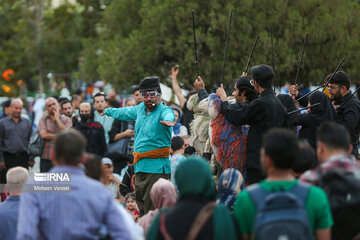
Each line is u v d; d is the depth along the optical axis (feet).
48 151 103.35
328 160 40.57
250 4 151.33
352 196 39.19
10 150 106.32
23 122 108.17
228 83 151.74
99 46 190.80
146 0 167.53
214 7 153.38
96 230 38.58
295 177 45.93
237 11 151.94
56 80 295.48
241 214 36.83
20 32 289.74
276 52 145.69
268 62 146.82
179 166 37.93
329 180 39.81
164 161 67.82
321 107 60.44
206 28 160.04
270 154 37.04
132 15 177.99
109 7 181.68
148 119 67.46
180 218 36.27
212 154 64.54
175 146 73.51
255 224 35.17
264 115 53.26
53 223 38.32
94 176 44.91
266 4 153.58
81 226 38.27
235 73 150.30
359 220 39.27
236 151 58.65
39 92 279.90
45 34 286.46
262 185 36.88
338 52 150.51
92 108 105.91
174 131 100.22
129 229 39.09
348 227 39.42
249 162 54.34
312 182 40.50
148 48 162.20
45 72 295.69
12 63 285.84
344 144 40.98
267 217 34.99
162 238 36.22
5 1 301.22
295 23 150.30
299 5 154.71
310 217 35.94
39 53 285.43
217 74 154.61
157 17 159.53
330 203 39.42
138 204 69.82
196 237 35.68
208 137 65.46
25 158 108.37
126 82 167.84
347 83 65.10
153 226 36.94
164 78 166.91
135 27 177.99
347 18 152.35
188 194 37.09
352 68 151.64
